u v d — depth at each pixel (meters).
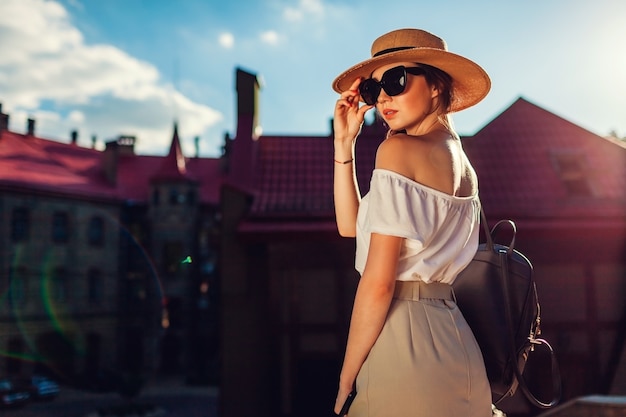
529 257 13.74
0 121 37.09
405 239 1.41
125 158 43.94
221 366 14.05
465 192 1.53
